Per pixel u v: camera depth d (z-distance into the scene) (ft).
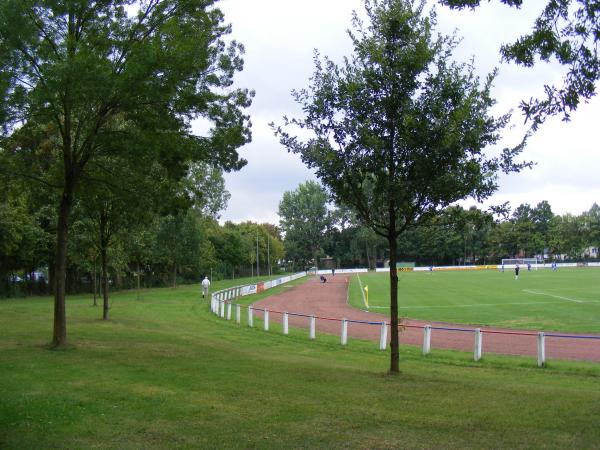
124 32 48.60
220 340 63.36
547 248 434.30
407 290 157.79
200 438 21.43
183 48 44.60
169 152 49.42
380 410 25.95
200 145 53.67
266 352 53.31
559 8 25.88
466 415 24.86
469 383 34.86
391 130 34.65
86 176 54.13
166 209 56.80
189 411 25.80
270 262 405.18
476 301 115.85
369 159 34.42
